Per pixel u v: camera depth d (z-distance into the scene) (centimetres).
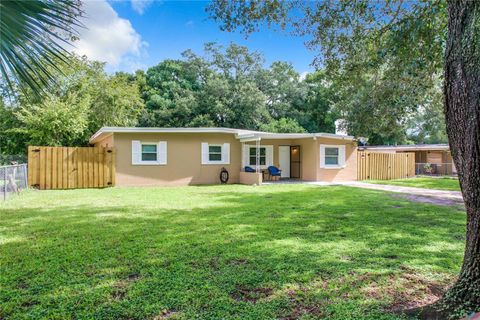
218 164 1455
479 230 219
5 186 878
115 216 648
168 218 625
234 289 297
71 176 1231
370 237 476
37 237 483
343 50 585
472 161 211
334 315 249
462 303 225
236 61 2969
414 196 949
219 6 532
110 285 308
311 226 550
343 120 1641
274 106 2953
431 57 517
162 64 2994
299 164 1631
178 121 2681
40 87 169
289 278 322
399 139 2675
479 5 206
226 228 537
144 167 1341
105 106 1973
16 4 147
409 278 323
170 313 256
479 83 202
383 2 532
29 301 276
